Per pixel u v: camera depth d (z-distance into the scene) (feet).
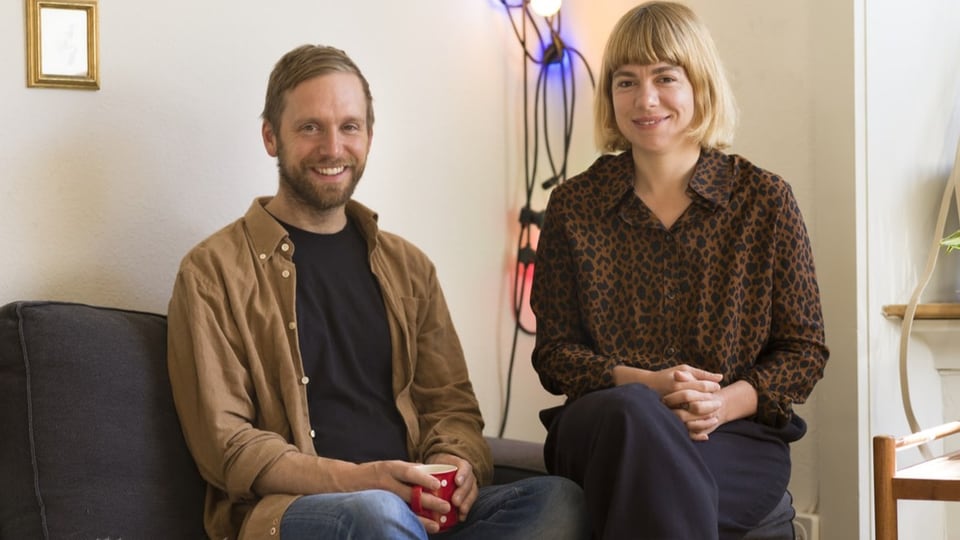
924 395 8.52
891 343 8.41
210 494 6.50
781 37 8.64
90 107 7.39
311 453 6.62
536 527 6.30
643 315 7.05
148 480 6.30
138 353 6.50
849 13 8.23
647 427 5.90
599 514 6.04
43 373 6.14
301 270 7.01
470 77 9.40
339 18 8.57
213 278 6.62
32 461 6.03
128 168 7.54
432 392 7.35
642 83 7.00
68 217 7.30
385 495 5.79
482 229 9.50
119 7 7.51
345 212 7.47
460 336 9.32
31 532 5.95
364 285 7.22
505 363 9.68
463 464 6.70
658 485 5.81
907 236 8.57
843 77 8.27
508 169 9.69
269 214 6.95
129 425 6.30
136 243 7.56
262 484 6.22
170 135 7.71
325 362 6.88
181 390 6.48
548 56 9.92
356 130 7.07
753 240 7.00
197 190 7.83
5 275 7.08
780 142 8.65
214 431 6.28
